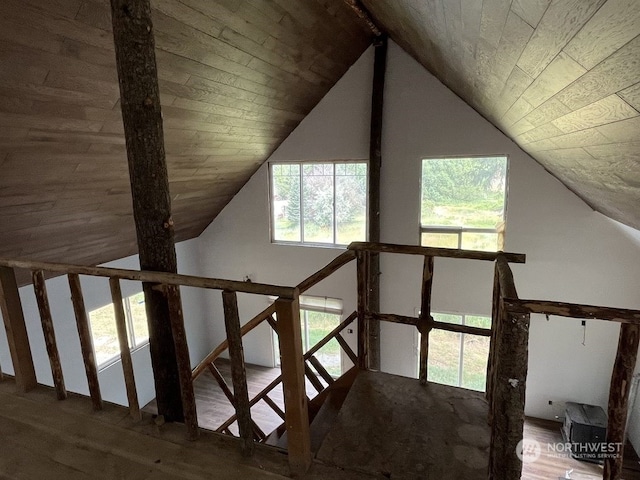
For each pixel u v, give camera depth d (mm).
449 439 1674
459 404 1916
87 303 4461
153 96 1691
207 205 5367
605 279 4078
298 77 3975
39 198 2945
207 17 2557
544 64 1274
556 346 4520
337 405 2199
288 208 5527
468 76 2557
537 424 4621
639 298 3984
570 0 833
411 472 1491
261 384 5766
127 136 1710
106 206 3607
